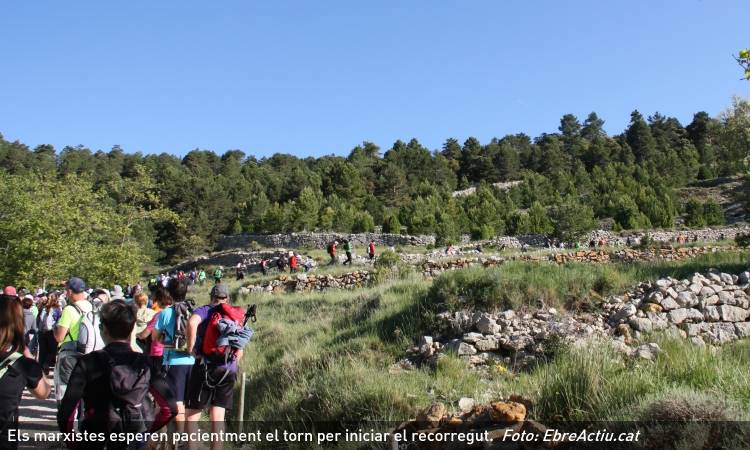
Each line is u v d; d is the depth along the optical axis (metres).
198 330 6.09
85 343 7.02
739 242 27.80
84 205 26.84
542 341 9.17
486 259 23.88
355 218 57.06
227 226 67.69
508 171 98.88
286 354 10.69
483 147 109.94
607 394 5.74
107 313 4.42
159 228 65.94
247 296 23.39
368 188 84.94
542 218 47.19
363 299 15.91
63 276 24.69
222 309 6.19
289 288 24.33
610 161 96.94
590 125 133.75
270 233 59.09
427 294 12.47
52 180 26.86
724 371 6.24
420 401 6.94
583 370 6.27
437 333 10.49
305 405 7.79
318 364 9.62
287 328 14.20
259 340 13.56
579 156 103.44
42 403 10.03
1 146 106.81
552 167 96.75
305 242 51.50
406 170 93.25
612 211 56.47
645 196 56.00
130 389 4.27
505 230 49.88
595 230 46.69
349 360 9.20
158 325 6.50
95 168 102.88
